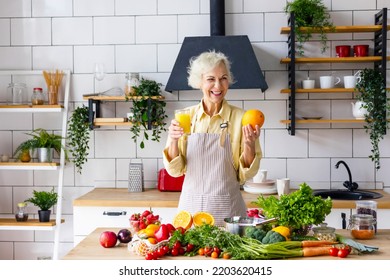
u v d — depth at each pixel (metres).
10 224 4.18
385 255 2.26
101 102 4.47
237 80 4.02
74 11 4.46
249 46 4.09
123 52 4.45
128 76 4.24
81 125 4.29
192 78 2.98
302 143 4.37
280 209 2.41
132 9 4.43
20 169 4.39
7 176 4.53
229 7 4.37
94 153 4.48
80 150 4.31
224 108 3.11
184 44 4.12
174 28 4.41
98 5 4.45
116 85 4.46
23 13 4.48
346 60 4.13
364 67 4.34
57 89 4.36
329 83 4.16
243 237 2.28
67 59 4.48
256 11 4.37
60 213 4.28
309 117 4.28
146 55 4.43
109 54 4.46
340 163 4.35
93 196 4.04
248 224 2.42
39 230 4.51
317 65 4.35
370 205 2.69
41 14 4.48
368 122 4.11
